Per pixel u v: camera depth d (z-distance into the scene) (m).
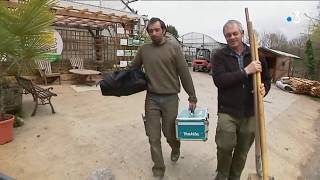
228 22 3.19
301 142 6.14
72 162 4.43
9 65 5.08
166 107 3.76
